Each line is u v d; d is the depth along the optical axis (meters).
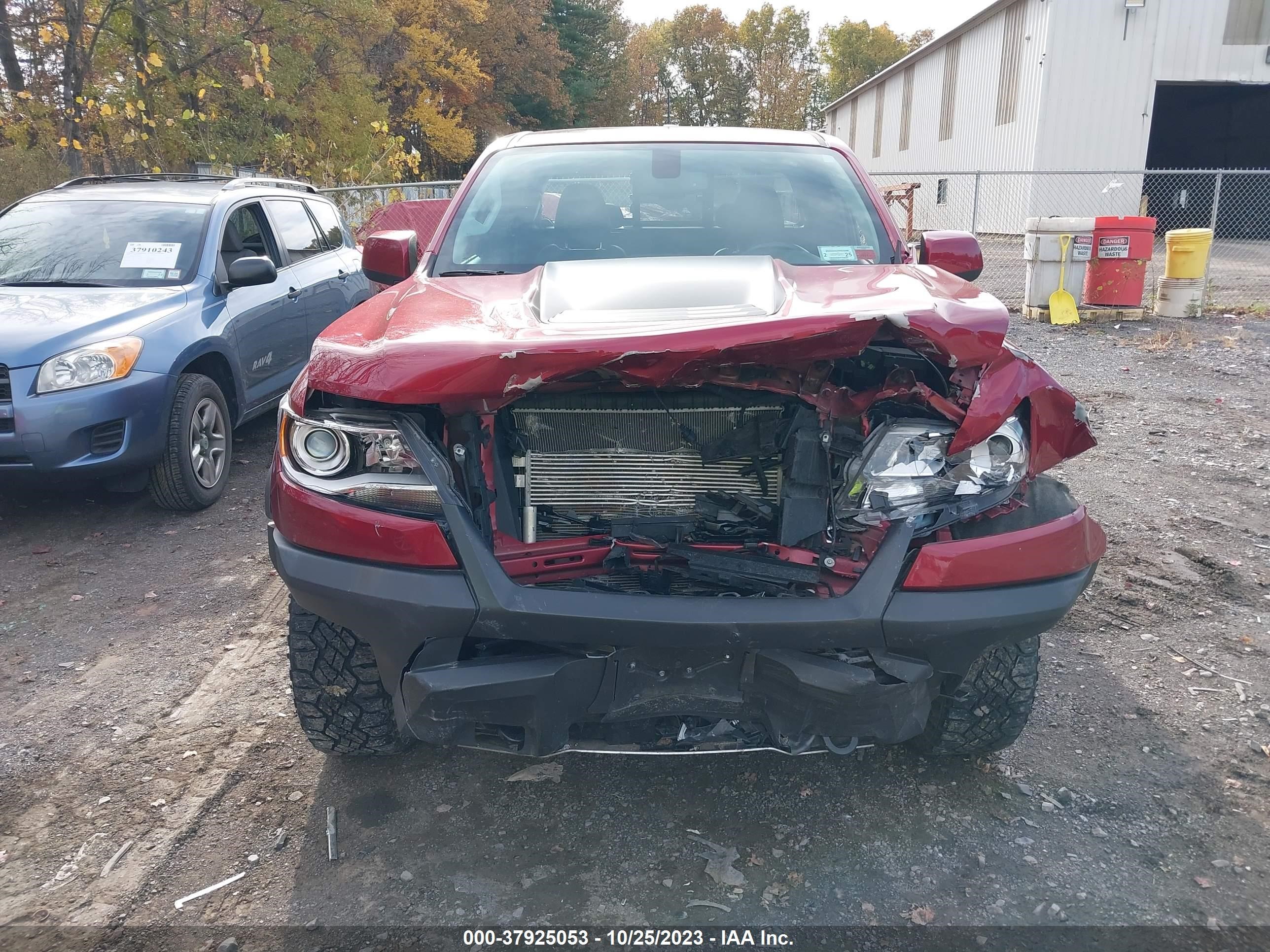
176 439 5.21
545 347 2.17
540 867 2.62
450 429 2.45
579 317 2.49
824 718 2.37
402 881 2.56
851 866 2.63
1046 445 2.49
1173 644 3.89
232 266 5.80
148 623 4.12
